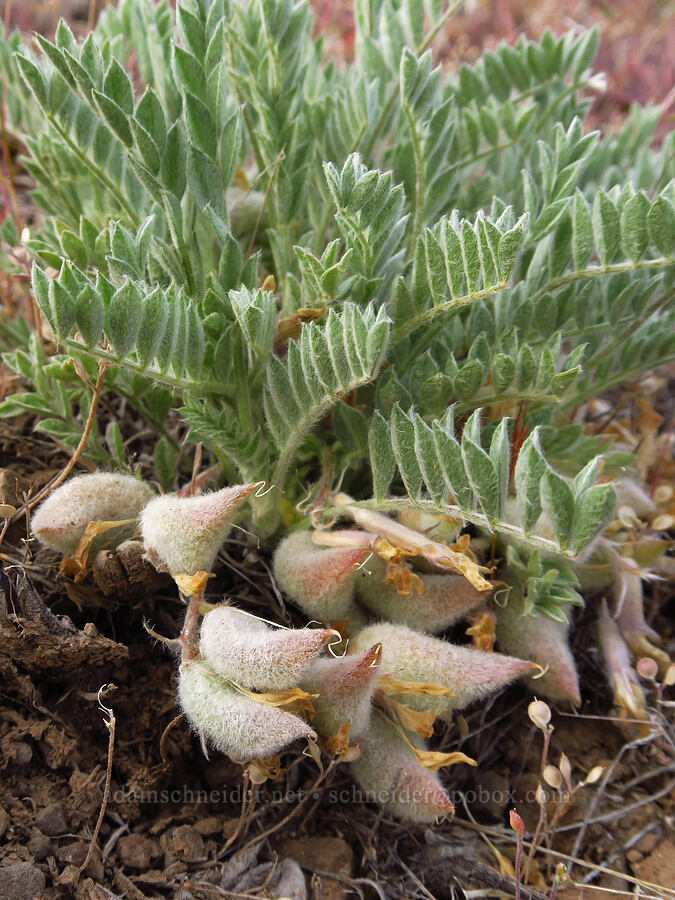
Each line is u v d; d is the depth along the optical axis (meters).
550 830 0.15
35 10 0.33
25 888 0.12
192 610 0.13
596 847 0.15
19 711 0.14
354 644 0.14
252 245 0.18
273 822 0.14
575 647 0.17
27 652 0.13
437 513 0.14
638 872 0.15
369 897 0.14
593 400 0.20
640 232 0.14
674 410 0.23
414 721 0.13
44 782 0.14
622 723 0.17
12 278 0.19
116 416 0.19
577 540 0.11
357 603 0.15
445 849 0.15
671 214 0.14
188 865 0.13
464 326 0.17
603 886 0.15
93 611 0.15
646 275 0.16
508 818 0.16
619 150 0.22
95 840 0.13
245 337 0.15
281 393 0.14
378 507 0.14
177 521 0.13
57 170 0.18
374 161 0.19
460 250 0.13
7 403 0.16
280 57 0.17
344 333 0.12
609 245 0.15
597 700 0.17
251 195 0.19
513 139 0.19
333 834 0.14
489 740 0.16
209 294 0.14
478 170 0.22
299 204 0.17
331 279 0.14
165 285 0.15
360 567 0.13
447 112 0.16
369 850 0.14
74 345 0.12
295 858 0.14
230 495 0.13
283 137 0.17
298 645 0.12
